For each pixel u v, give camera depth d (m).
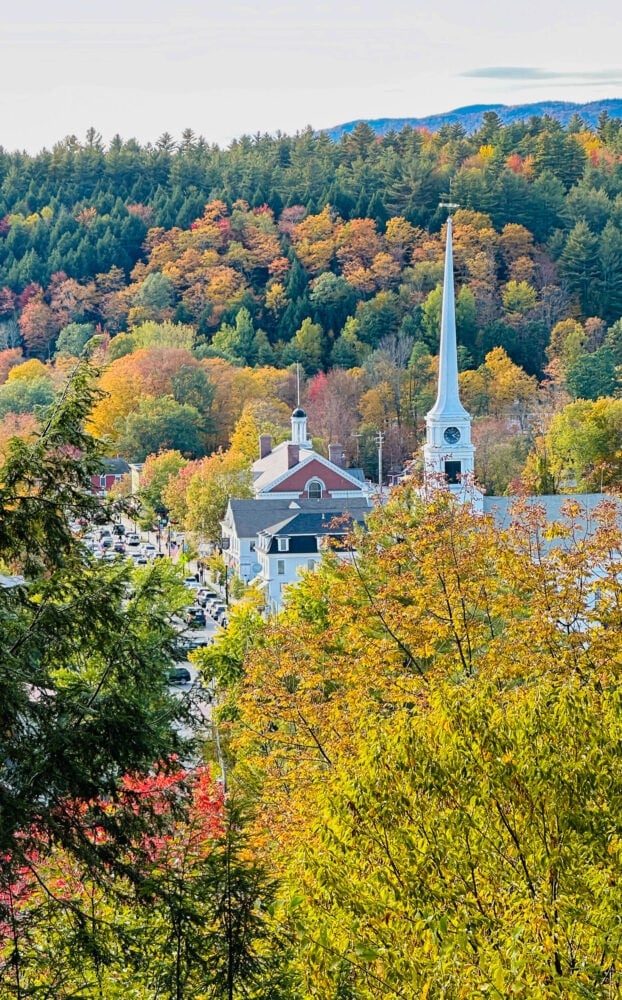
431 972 35.88
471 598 66.25
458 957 35.75
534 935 35.53
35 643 45.91
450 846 38.78
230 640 105.12
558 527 68.69
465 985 34.56
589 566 66.88
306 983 38.84
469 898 37.97
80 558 49.28
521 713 40.69
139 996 43.34
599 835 38.00
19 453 47.66
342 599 72.31
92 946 41.72
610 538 66.94
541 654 61.75
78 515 49.41
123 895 44.22
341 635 76.38
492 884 38.34
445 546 66.81
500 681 60.38
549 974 34.03
